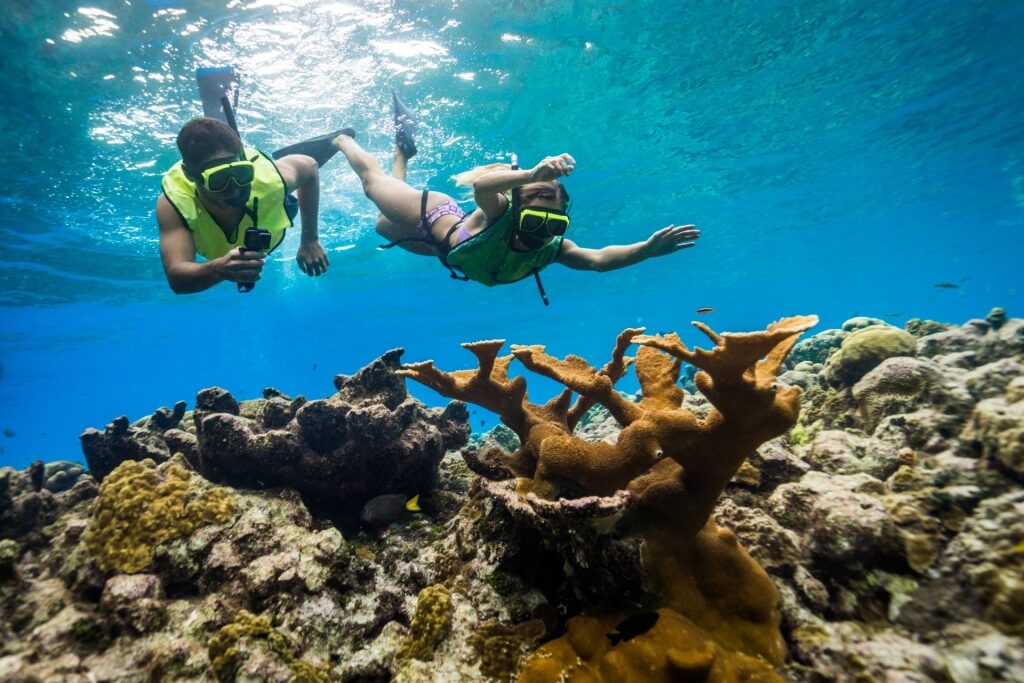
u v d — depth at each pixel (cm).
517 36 984
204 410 456
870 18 1046
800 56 1139
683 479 261
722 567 254
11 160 1116
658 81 1169
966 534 263
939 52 1194
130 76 915
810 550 287
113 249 1723
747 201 2075
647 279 3256
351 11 880
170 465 377
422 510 461
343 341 4659
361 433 415
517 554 295
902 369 453
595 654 231
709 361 215
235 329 3622
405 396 484
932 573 259
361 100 1061
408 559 381
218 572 306
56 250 1675
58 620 274
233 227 387
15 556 302
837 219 2531
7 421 7431
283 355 5653
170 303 2561
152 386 6600
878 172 1942
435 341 4878
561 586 275
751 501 349
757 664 218
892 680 207
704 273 3347
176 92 967
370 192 494
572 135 1335
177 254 346
